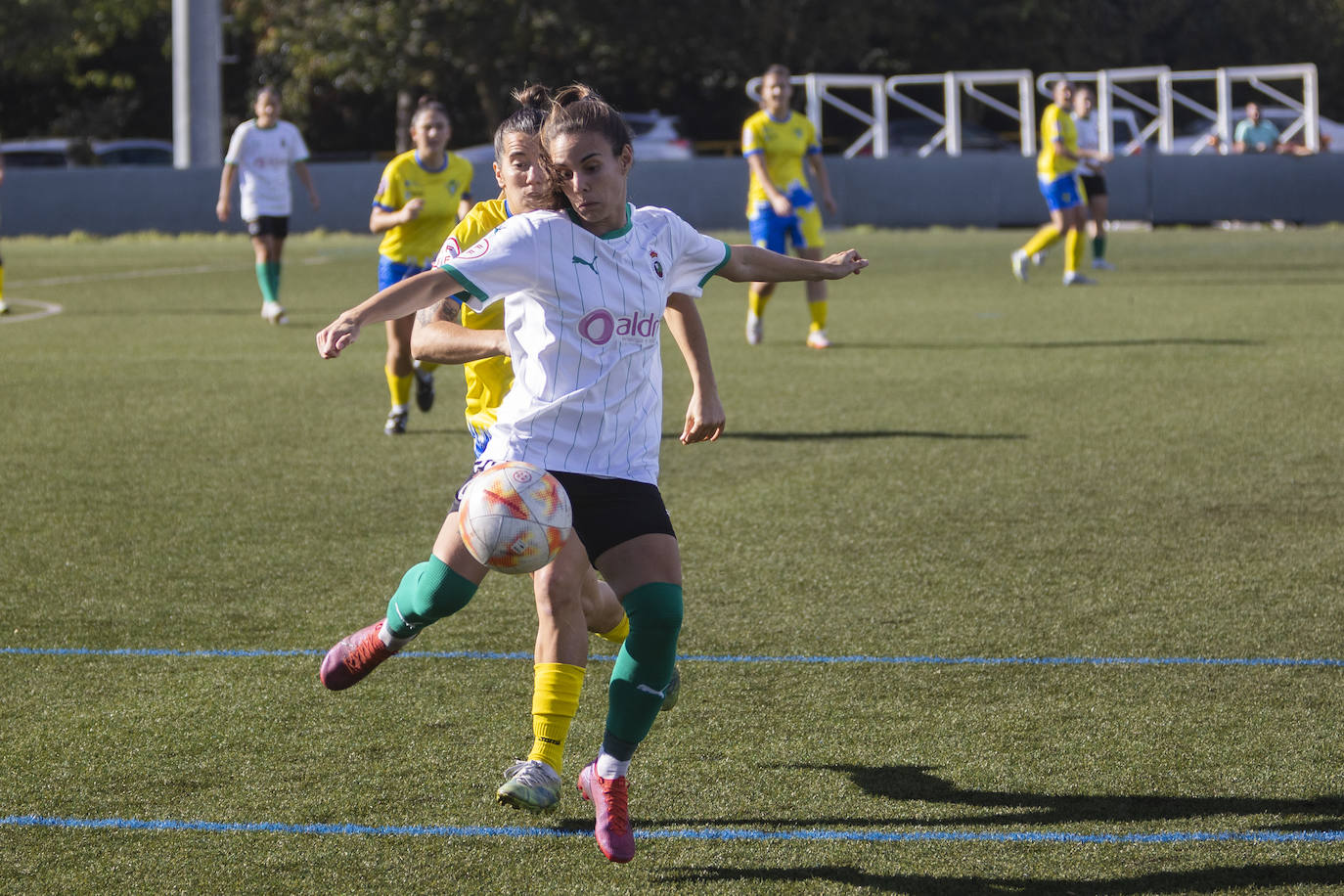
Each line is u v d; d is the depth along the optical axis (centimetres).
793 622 1424
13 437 2402
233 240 7950
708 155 11138
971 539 1723
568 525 944
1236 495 1928
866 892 900
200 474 2112
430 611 984
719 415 1052
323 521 1836
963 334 3731
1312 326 3750
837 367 3161
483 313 1152
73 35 11312
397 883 912
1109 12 12100
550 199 1023
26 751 1118
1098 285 5016
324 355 899
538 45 10581
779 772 1079
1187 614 1438
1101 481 2014
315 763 1096
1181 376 2942
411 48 10406
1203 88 12612
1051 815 1003
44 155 10200
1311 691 1232
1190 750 1108
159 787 1052
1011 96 11812
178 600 1510
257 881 914
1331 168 7950
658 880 916
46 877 919
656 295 990
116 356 3441
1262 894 891
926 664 1306
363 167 8119
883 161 8125
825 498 1938
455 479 2081
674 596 959
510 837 977
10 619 1445
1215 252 6375
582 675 990
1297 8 12750
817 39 10756
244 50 12275
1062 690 1241
